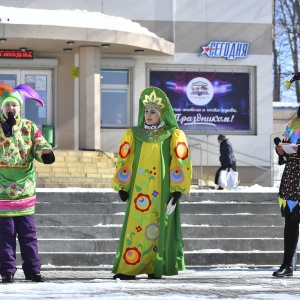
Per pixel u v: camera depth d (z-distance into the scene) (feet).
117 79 113.29
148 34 109.60
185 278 46.24
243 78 115.85
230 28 115.03
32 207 44.01
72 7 110.11
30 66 109.50
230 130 115.55
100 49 108.17
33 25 100.58
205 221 65.16
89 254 57.57
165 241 46.24
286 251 48.44
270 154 115.34
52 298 32.91
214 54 114.32
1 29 100.07
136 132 47.21
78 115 110.11
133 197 46.68
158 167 46.60
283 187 49.03
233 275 49.03
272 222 65.67
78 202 66.69
